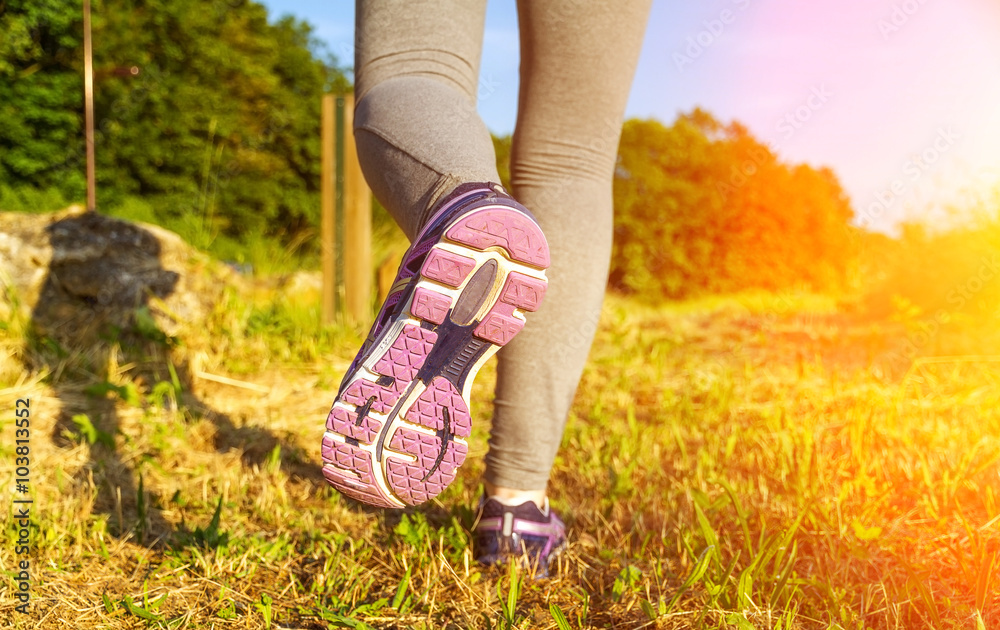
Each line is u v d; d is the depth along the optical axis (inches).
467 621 45.5
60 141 587.5
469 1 41.0
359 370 34.3
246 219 689.6
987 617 43.9
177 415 87.8
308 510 64.6
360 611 45.9
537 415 52.2
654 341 150.4
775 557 51.0
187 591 49.0
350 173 145.4
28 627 43.3
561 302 50.4
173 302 127.6
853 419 84.1
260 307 147.2
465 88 40.8
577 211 49.8
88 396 93.4
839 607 44.1
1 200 508.1
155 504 63.7
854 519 54.3
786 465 73.2
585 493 71.5
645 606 45.1
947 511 61.5
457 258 32.8
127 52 605.3
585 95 48.3
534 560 53.1
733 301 317.4
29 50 553.9
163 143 637.9
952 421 89.5
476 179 34.3
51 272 121.4
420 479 36.6
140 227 135.2
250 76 708.0
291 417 94.6
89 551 53.8
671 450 84.2
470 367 35.6
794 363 132.0
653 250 503.2
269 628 44.4
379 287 162.7
